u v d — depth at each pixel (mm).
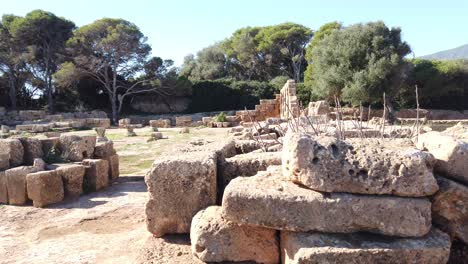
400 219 3709
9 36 46531
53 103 49812
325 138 4090
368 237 3732
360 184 3816
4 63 45625
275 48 59000
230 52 62188
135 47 44719
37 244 6293
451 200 3912
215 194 5035
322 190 3875
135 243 6086
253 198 3916
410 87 42062
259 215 3904
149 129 34969
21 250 6043
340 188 3854
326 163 3895
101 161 10164
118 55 45062
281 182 4191
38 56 48156
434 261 3574
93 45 44750
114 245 6090
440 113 42469
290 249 3816
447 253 3588
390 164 3822
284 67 62500
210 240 4301
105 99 51250
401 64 34844
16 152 9781
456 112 42969
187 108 51500
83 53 44750
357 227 3768
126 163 14977
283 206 3846
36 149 10219
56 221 7512
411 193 3756
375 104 39406
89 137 10742
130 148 20031
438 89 42344
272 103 36312
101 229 6949
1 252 5973
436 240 3670
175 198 5020
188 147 6445
